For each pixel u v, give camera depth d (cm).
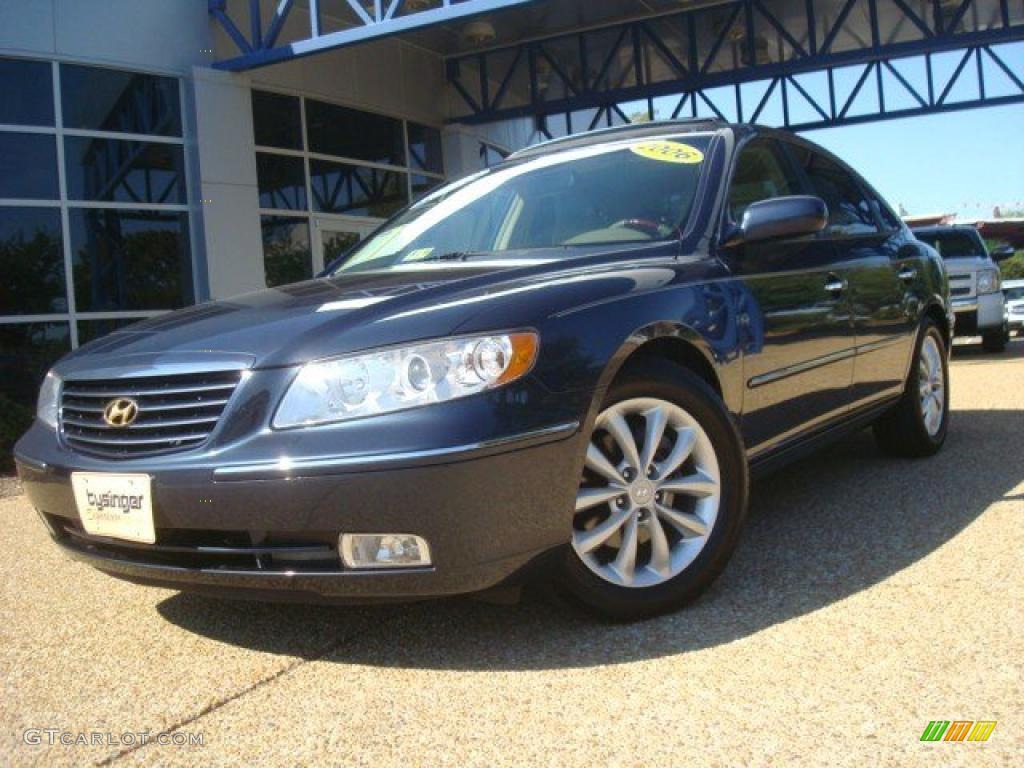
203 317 301
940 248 1296
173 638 291
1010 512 370
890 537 347
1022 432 550
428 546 235
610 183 365
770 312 333
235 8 1152
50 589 356
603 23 1434
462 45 1447
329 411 239
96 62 1017
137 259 1052
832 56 1377
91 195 1020
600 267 299
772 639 257
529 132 1775
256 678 255
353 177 1306
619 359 264
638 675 240
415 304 264
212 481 242
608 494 269
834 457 509
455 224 388
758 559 331
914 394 472
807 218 321
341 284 322
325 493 234
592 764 199
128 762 213
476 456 234
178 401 258
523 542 244
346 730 221
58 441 287
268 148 1181
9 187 969
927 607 273
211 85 1094
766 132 402
